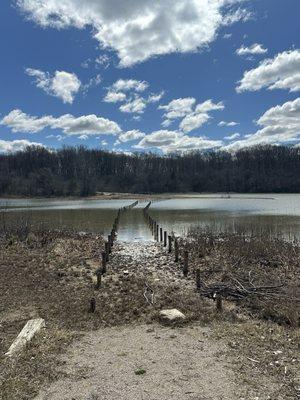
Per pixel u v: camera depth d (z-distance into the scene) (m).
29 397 6.94
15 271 17.22
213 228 34.91
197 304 12.59
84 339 9.79
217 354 8.66
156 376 7.64
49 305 12.70
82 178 135.12
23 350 8.91
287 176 144.00
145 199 101.00
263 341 9.38
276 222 40.03
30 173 134.25
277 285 13.98
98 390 7.15
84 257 21.59
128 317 11.45
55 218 48.56
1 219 42.28
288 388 7.07
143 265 19.92
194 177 153.88
